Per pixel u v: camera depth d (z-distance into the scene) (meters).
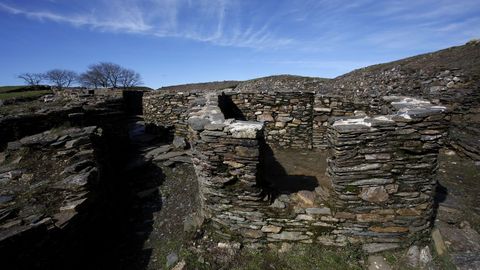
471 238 3.90
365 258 4.07
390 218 4.14
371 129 3.93
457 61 12.55
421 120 3.86
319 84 21.98
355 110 8.08
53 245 3.80
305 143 8.88
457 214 4.61
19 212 4.24
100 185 5.54
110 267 4.49
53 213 4.26
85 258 4.53
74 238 4.22
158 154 8.78
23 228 3.55
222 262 4.18
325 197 4.45
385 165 4.01
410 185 4.04
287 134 8.98
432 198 4.14
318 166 7.21
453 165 6.84
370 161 4.02
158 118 10.95
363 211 4.15
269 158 8.00
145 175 7.64
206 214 4.81
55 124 7.39
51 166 5.62
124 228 5.52
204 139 4.39
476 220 4.43
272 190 4.75
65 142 6.18
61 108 7.93
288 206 4.42
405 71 14.43
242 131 4.20
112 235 5.32
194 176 7.29
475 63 10.98
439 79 11.07
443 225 4.25
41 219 4.01
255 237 4.44
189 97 10.27
